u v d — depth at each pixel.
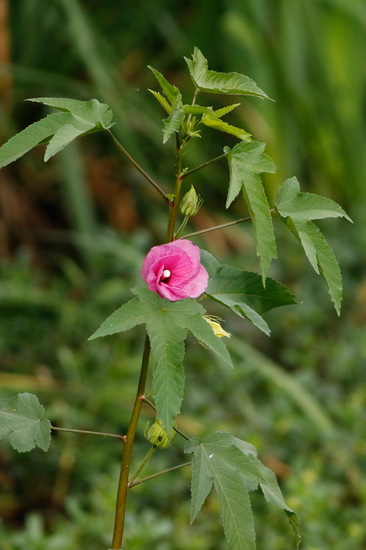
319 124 11.02
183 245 2.89
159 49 11.38
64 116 2.90
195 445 3.03
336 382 8.27
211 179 10.79
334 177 11.25
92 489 6.86
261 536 6.10
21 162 10.36
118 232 10.45
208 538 6.12
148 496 6.62
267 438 7.32
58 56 10.50
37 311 8.65
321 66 11.08
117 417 7.36
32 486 7.16
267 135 10.72
